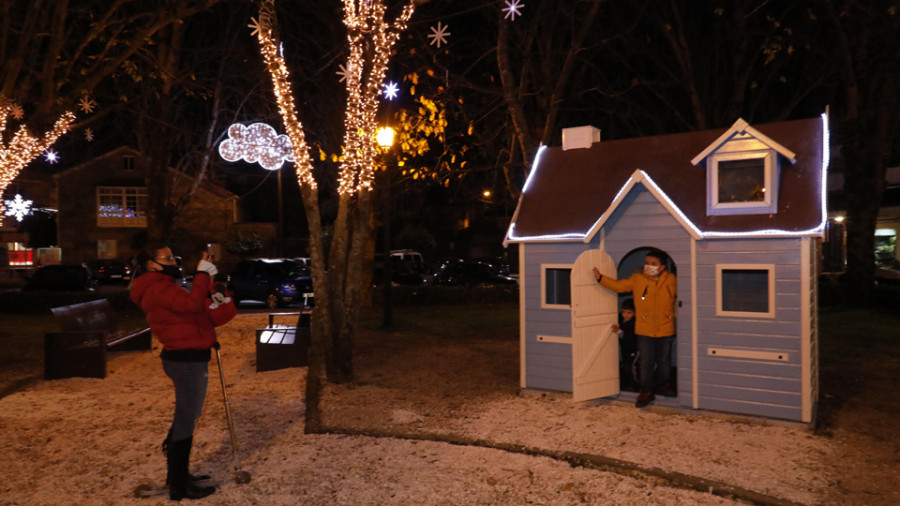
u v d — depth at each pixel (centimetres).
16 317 1694
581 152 823
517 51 1495
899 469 520
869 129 1573
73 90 1038
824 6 1616
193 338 476
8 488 501
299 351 966
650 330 693
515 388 811
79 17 1152
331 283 859
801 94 1703
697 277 676
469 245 4662
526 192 816
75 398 778
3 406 741
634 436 606
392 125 1348
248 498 480
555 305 762
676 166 738
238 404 752
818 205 634
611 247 727
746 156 662
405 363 988
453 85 1352
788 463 534
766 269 645
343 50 1209
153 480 518
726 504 458
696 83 1755
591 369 704
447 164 1432
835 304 1691
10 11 1038
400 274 2883
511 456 558
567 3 1394
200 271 477
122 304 1783
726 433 614
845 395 769
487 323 1471
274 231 4216
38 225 4416
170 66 1603
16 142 1032
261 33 846
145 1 1470
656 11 1691
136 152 3916
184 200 1875
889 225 2445
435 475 518
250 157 1266
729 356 661
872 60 1598
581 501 467
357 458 560
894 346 1091
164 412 715
